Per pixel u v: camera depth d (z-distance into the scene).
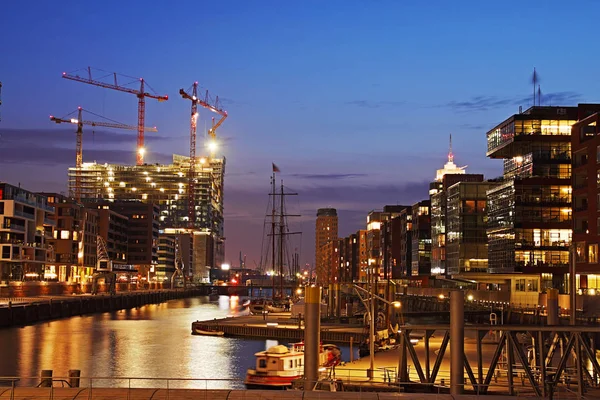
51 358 101.62
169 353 108.69
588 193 131.25
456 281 182.62
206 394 47.84
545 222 160.00
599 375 56.84
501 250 169.88
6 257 194.50
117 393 48.50
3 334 132.50
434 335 106.31
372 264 115.69
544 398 47.38
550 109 167.62
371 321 67.50
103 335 134.50
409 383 51.59
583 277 135.25
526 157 166.12
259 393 48.09
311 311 53.19
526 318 114.50
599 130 131.00
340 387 56.69
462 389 50.41
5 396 47.78
